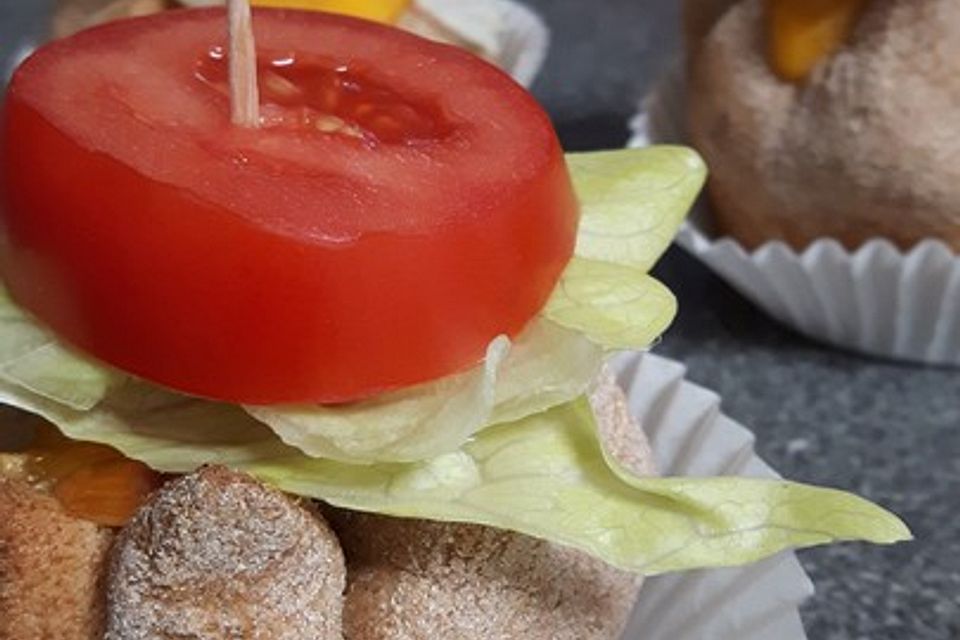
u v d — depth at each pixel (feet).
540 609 0.75
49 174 0.70
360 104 0.74
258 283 0.68
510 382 0.73
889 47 1.08
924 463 1.05
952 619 0.94
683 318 1.18
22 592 0.71
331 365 0.69
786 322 1.16
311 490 0.71
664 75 1.28
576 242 0.80
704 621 0.86
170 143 0.69
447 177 0.71
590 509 0.73
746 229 1.16
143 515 0.69
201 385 0.69
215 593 0.67
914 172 1.07
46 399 0.72
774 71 1.12
